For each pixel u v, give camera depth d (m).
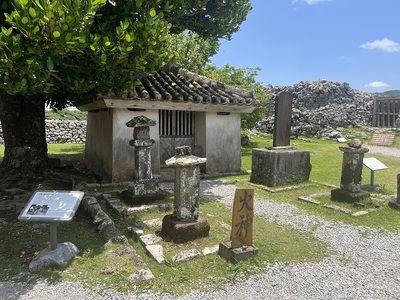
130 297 2.81
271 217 5.20
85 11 3.91
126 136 7.56
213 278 3.12
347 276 3.24
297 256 3.70
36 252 3.73
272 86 25.98
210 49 16.31
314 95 23.09
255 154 7.87
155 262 3.42
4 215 5.08
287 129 7.93
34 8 3.52
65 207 3.44
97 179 7.98
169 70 9.94
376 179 8.24
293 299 2.82
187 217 4.04
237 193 3.49
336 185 7.50
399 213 5.29
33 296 2.83
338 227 4.72
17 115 7.21
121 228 4.52
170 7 6.28
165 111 9.31
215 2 8.41
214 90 9.29
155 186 5.79
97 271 3.25
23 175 6.94
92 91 6.85
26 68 3.83
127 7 5.47
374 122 19.66
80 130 19.98
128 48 4.31
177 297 2.81
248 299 2.81
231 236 3.51
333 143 16.50
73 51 4.09
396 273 3.33
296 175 7.68
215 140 8.95
